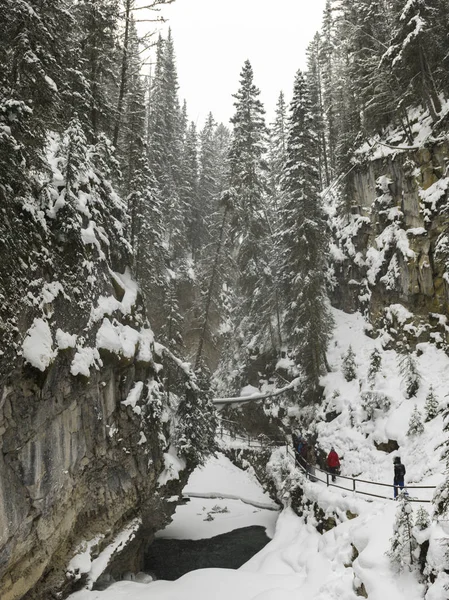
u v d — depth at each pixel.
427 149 26.81
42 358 11.43
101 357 15.45
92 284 15.43
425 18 25.95
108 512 16.28
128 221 21.81
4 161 10.05
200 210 51.81
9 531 10.30
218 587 14.62
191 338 42.91
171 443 21.95
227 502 27.94
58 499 12.74
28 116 10.52
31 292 11.78
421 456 18.78
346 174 34.91
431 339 24.81
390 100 30.17
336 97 40.72
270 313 35.31
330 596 12.64
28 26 11.64
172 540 22.70
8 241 10.29
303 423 29.30
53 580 13.19
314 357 29.03
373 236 31.62
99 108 21.09
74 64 18.44
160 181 44.44
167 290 26.94
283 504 25.00
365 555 12.41
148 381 19.75
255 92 36.03
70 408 13.50
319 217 30.62
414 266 26.39
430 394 20.73
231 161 35.66
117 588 15.08
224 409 37.97
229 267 33.38
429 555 10.73
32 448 11.45
